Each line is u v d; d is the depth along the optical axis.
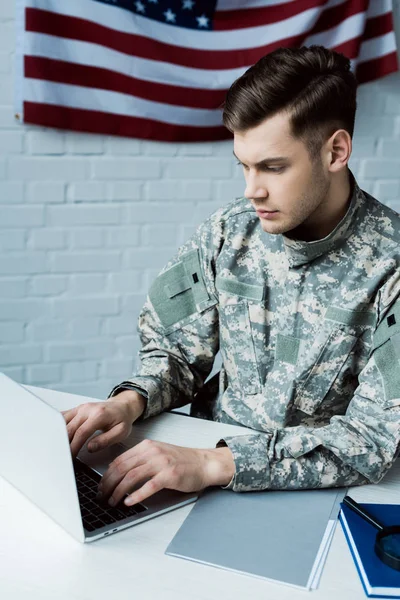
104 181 2.31
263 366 1.28
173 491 1.00
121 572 0.83
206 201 2.41
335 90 1.04
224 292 1.29
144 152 2.31
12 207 2.26
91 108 2.19
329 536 0.92
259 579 0.83
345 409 1.25
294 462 1.02
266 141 1.02
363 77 2.35
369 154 2.48
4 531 0.91
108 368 2.47
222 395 1.34
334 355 1.21
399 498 1.02
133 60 2.18
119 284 2.41
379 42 2.34
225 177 2.41
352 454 1.02
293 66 1.02
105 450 1.11
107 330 2.43
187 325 1.34
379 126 2.46
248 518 0.95
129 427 1.14
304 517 0.96
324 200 1.13
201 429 1.19
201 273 1.33
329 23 2.26
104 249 2.36
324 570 0.85
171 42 2.21
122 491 0.96
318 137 1.05
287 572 0.84
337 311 1.19
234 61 2.25
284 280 1.25
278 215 1.08
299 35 2.21
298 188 1.06
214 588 0.81
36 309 2.36
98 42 2.15
